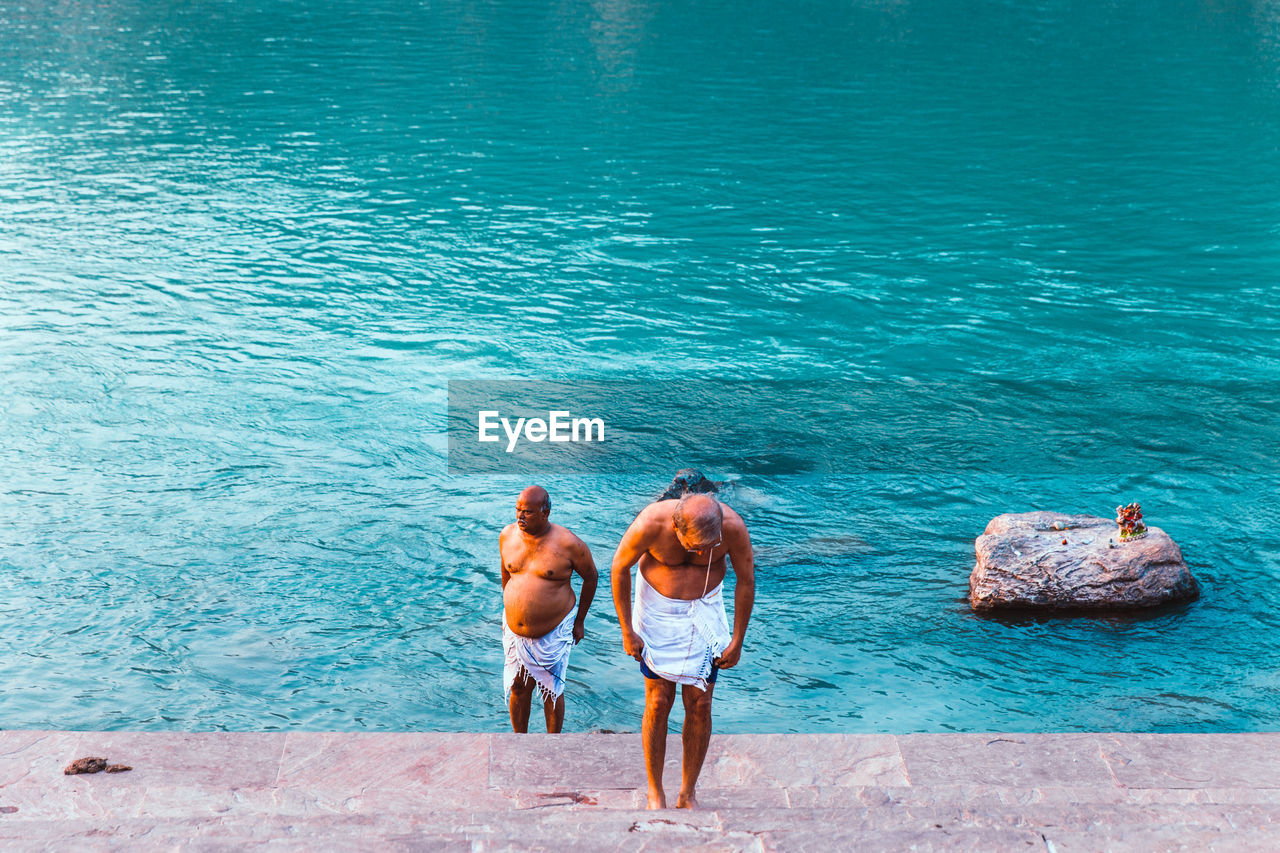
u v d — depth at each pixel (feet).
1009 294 70.23
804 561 38.73
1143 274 73.87
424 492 44.21
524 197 93.81
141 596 36.11
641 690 31.55
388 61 158.71
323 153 107.86
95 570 37.70
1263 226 84.23
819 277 73.87
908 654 32.91
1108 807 16.94
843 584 37.14
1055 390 55.16
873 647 33.30
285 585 37.06
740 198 93.50
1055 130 117.60
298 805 18.61
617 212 89.45
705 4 219.20
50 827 15.39
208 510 42.29
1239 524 41.04
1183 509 42.45
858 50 170.19
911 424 51.24
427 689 31.50
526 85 143.02
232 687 31.37
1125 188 95.45
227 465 46.29
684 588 18.20
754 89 140.97
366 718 30.17
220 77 145.18
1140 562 34.86
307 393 54.39
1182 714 29.58
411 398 54.08
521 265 76.13
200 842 14.67
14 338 60.49
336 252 78.43
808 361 59.62
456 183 97.86
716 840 15.01
